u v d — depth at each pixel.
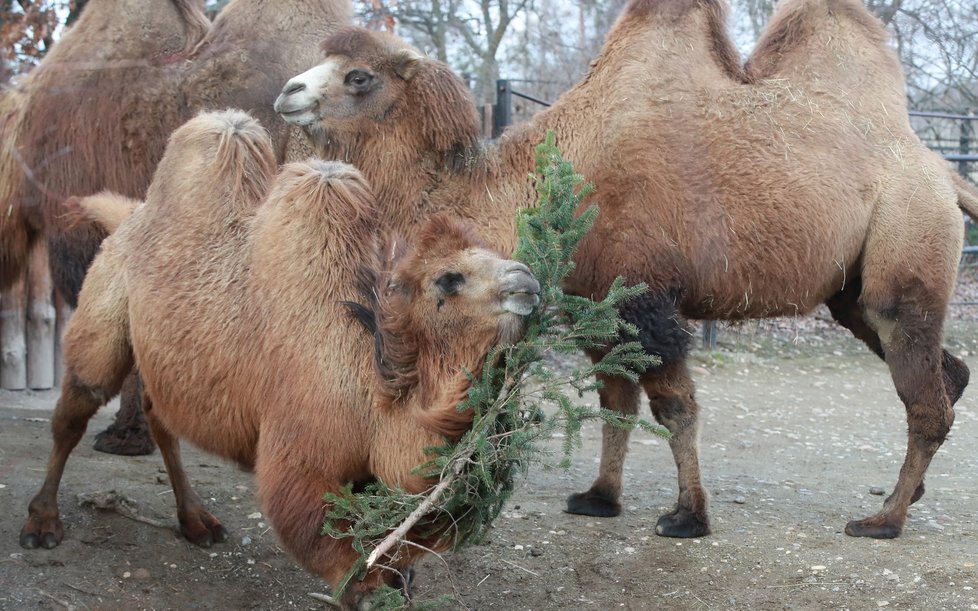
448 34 19.72
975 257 16.77
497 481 3.91
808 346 12.86
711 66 5.98
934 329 5.79
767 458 8.07
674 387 5.63
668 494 6.52
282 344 4.10
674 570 5.11
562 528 5.71
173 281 4.57
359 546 3.76
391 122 5.66
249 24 7.07
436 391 3.77
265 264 4.29
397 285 3.85
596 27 20.95
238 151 4.79
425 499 3.73
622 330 5.46
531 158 5.73
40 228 6.89
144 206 5.01
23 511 5.30
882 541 5.52
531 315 3.87
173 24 7.16
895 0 17.88
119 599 4.63
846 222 5.78
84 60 6.80
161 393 4.59
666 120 5.72
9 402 8.66
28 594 4.55
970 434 9.11
